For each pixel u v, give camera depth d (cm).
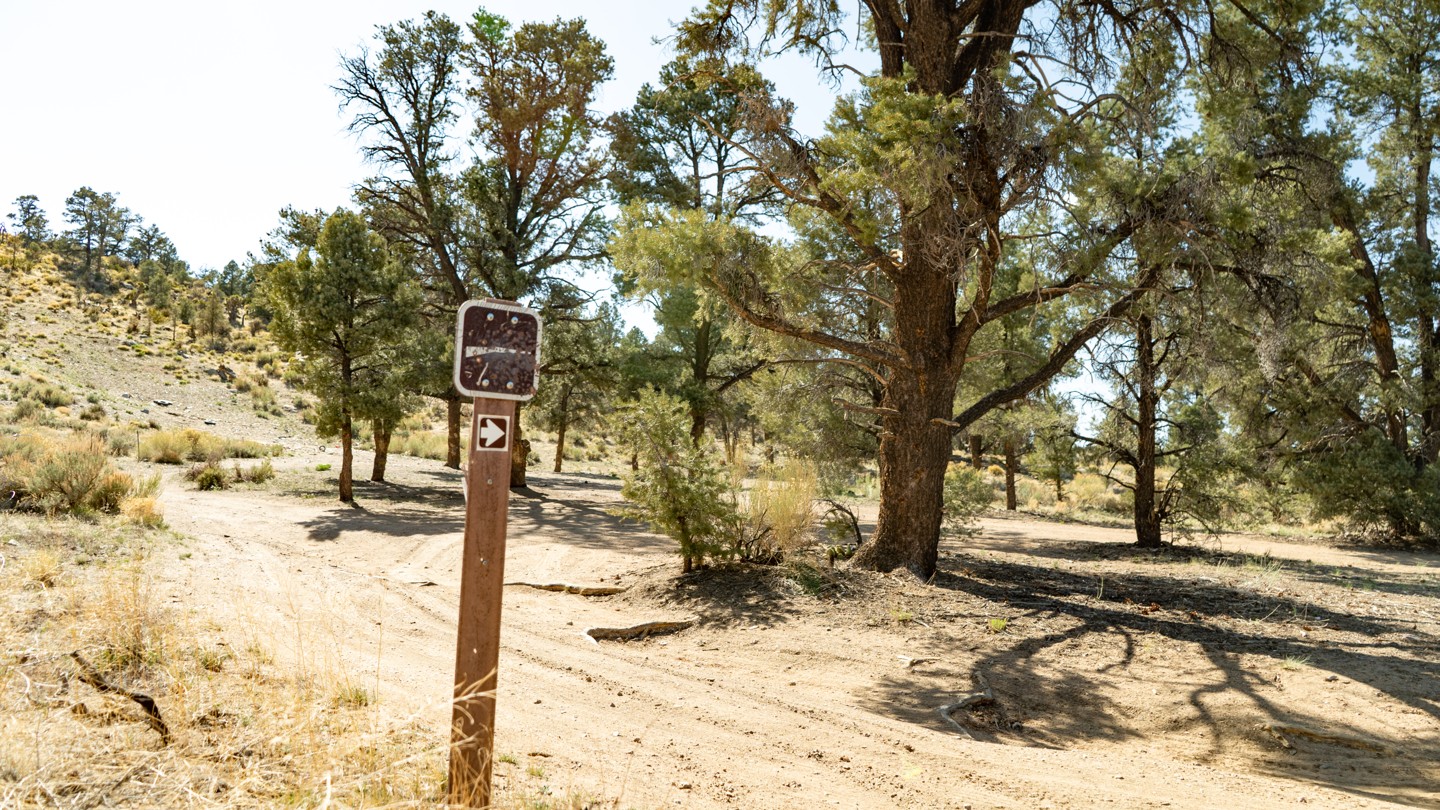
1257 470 2006
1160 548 1939
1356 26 2412
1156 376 1809
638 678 750
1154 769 604
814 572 1173
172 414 4275
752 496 1268
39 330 5159
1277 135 1338
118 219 11988
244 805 316
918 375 1249
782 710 686
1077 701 788
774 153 1171
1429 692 781
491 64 2802
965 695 779
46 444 2088
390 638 780
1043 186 1034
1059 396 2081
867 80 996
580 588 1195
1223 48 1270
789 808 461
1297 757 659
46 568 746
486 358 342
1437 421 2480
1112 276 1220
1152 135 1127
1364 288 2311
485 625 346
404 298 2395
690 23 1324
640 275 1139
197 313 6800
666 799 446
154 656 516
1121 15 1265
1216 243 1137
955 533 1950
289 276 2280
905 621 1023
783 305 1295
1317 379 2408
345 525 1800
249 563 1099
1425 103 2381
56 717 366
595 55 2770
